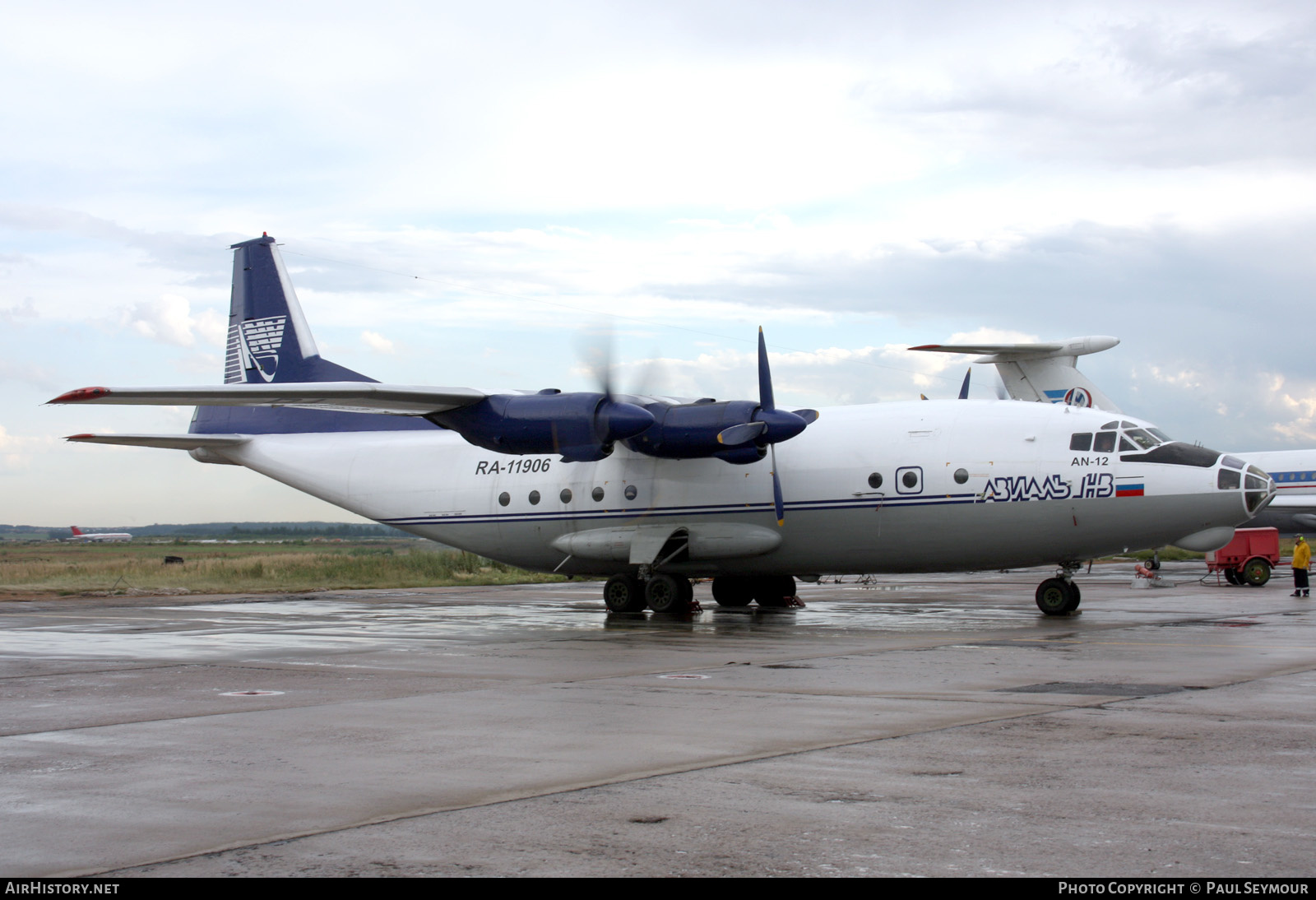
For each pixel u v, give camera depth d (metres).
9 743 7.80
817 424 20.11
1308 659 12.09
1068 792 6.05
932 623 17.94
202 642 15.59
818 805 5.83
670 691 10.09
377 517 24.22
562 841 5.25
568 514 21.64
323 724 8.48
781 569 20.50
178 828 5.54
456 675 11.53
